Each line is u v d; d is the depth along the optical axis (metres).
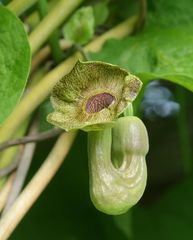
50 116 0.20
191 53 0.29
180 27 0.31
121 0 0.33
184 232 0.42
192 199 0.42
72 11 0.28
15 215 0.24
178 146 0.43
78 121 0.20
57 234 0.40
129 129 0.22
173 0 0.32
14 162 0.27
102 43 0.30
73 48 0.29
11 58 0.23
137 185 0.21
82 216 0.41
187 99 0.43
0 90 0.22
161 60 0.29
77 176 0.40
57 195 0.41
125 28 0.31
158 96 0.43
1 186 0.26
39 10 0.28
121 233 0.40
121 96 0.20
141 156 0.22
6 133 0.26
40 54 0.29
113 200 0.21
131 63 0.29
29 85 0.29
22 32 0.23
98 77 0.20
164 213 0.43
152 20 0.31
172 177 0.43
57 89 0.20
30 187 0.24
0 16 0.23
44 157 0.38
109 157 0.22
